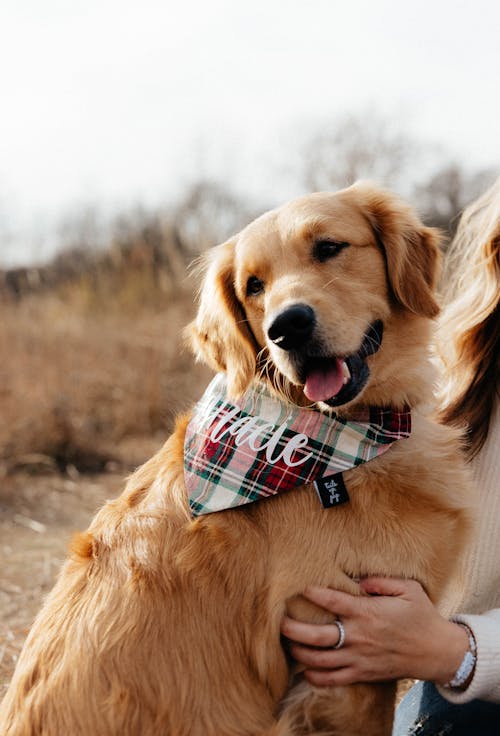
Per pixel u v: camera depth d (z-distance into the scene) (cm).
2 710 97
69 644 95
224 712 94
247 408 102
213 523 96
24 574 164
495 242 109
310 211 106
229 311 109
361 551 95
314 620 95
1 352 287
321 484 96
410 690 111
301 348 100
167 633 93
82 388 283
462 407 110
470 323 110
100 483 236
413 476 98
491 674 94
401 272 106
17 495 220
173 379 307
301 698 96
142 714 92
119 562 97
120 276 370
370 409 103
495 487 107
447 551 98
